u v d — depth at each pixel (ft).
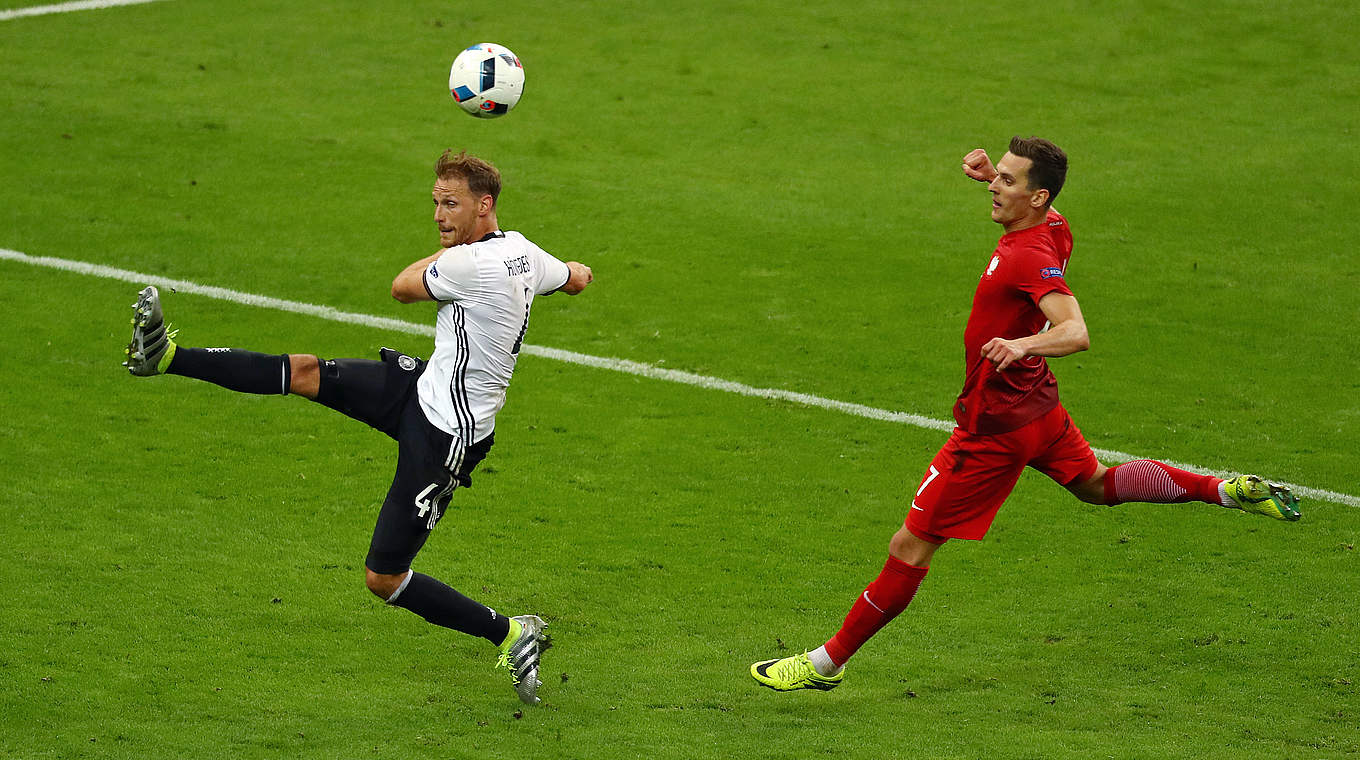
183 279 134.21
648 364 122.11
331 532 92.07
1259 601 86.69
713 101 184.14
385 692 73.77
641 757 67.15
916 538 71.56
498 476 101.81
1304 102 187.62
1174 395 117.80
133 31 198.39
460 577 87.15
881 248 147.33
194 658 75.87
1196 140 176.35
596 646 80.07
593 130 174.40
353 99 179.83
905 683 76.89
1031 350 63.67
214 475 99.35
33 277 132.46
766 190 160.56
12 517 91.04
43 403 108.88
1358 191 162.71
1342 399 117.08
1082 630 83.35
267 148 164.55
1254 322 132.36
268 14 207.62
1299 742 70.23
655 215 153.07
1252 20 213.25
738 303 134.41
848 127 177.99
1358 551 93.04
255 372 67.31
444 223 67.21
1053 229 69.77
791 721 71.82
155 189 153.38
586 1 217.36
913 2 218.59
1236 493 71.87
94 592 82.33
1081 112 184.03
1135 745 69.26
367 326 126.82
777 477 103.14
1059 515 98.78
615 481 101.76
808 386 118.73
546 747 68.03
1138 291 138.82
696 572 89.30
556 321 130.00
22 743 65.98
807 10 215.51
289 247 142.31
